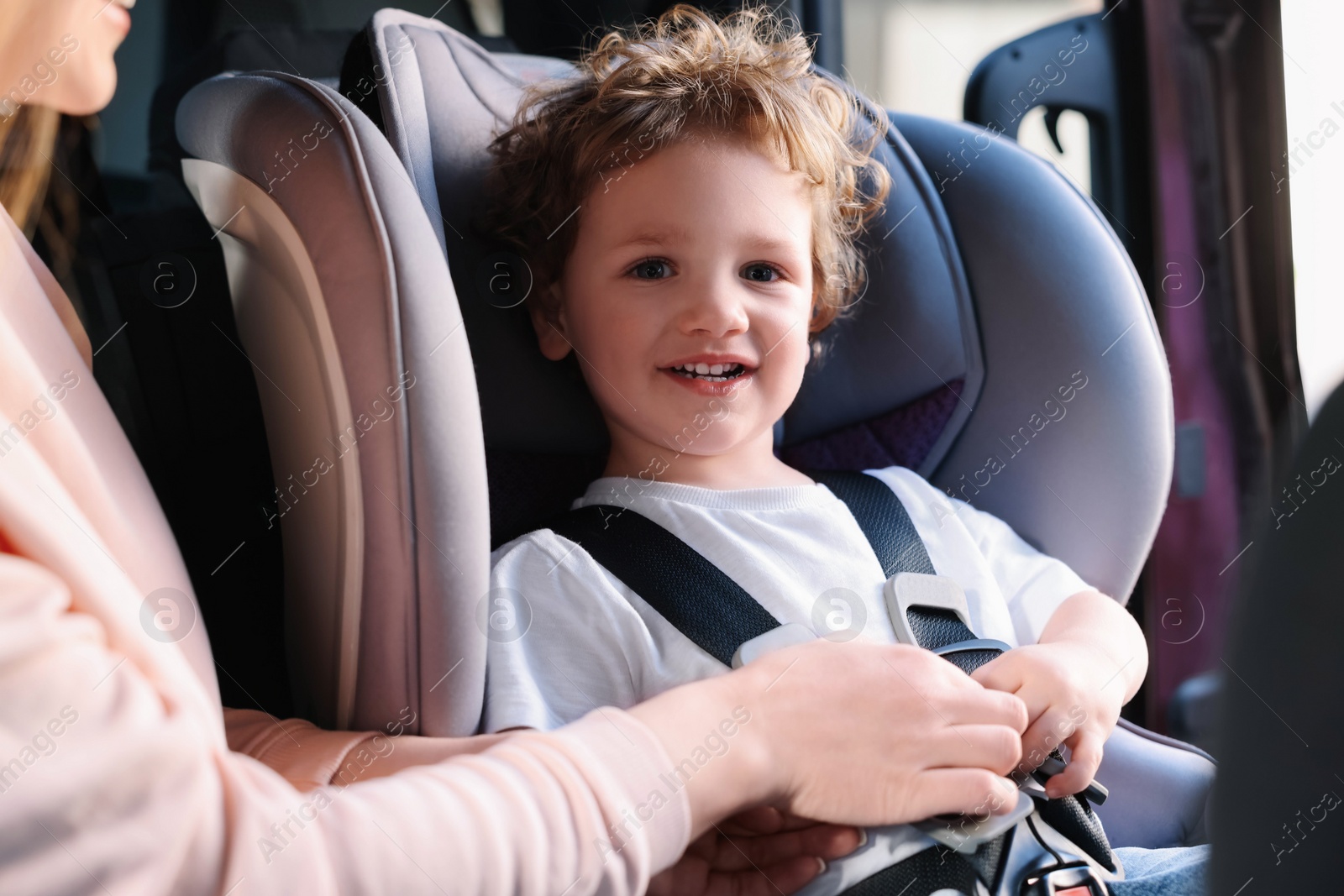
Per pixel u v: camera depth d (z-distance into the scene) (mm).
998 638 865
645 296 870
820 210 964
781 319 891
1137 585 1319
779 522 871
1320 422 442
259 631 892
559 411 961
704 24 1120
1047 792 730
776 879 648
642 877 529
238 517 903
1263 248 1301
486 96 944
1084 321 957
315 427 661
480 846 462
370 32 852
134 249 931
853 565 853
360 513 611
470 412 637
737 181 876
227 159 700
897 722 643
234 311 808
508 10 1405
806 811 636
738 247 874
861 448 1039
